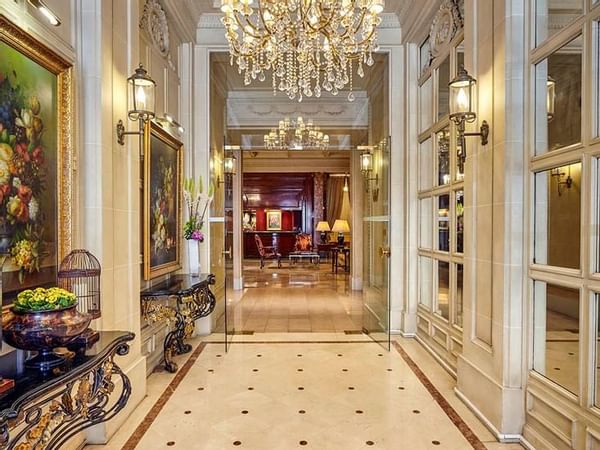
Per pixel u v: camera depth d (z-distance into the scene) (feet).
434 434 9.14
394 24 17.12
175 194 14.97
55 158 7.85
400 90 17.26
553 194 8.27
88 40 8.96
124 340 7.50
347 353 14.79
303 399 10.88
